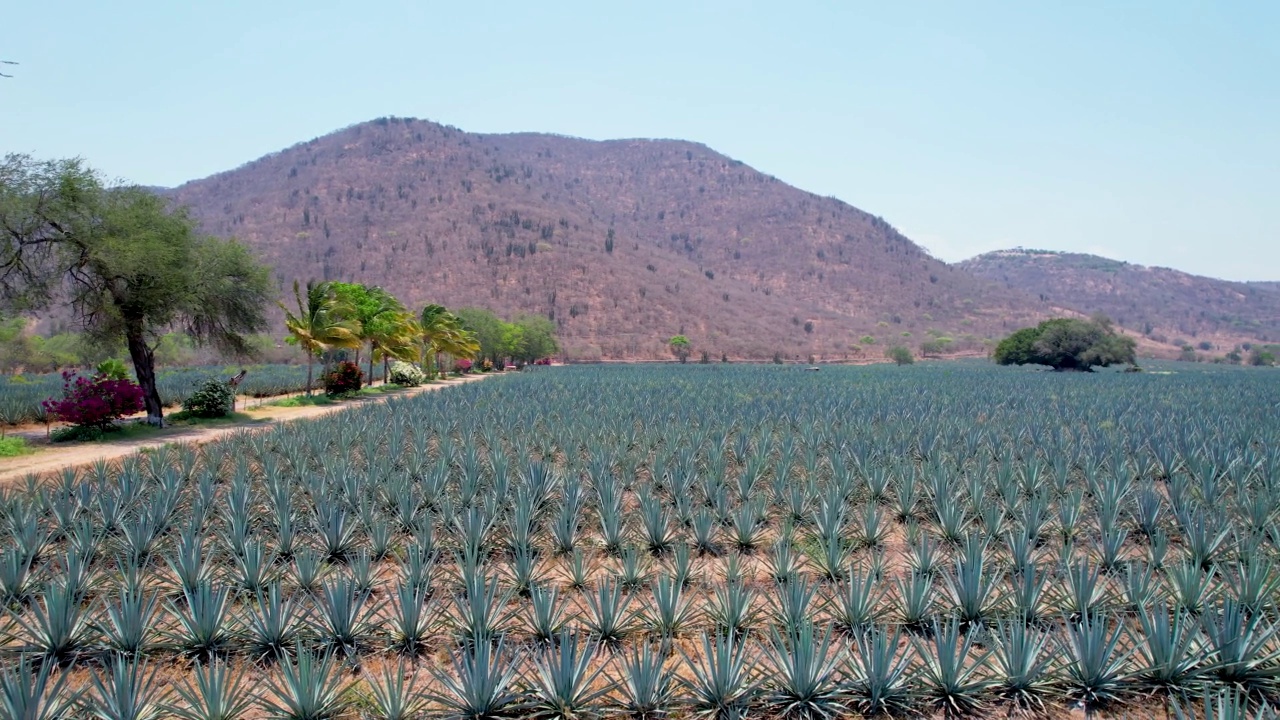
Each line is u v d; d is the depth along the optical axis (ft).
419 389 161.79
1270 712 19.39
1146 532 38.63
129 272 76.18
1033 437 68.74
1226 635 22.29
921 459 60.23
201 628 24.59
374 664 24.58
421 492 47.24
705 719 20.99
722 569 34.63
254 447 64.80
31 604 29.32
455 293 487.20
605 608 25.99
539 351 320.29
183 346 246.47
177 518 40.42
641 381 173.27
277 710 20.27
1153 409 99.19
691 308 518.78
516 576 30.81
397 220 615.16
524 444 63.46
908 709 21.54
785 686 21.74
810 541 38.04
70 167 76.64
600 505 42.70
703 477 51.16
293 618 26.73
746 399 113.39
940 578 32.58
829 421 79.10
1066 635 25.12
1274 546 33.81
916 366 344.69
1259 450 60.18
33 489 44.73
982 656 22.58
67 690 22.31
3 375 203.82
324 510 38.83
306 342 121.90
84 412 73.87
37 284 76.18
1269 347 603.26
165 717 20.08
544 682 21.09
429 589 30.01
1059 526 39.45
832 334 558.97
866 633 23.86
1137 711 21.45
